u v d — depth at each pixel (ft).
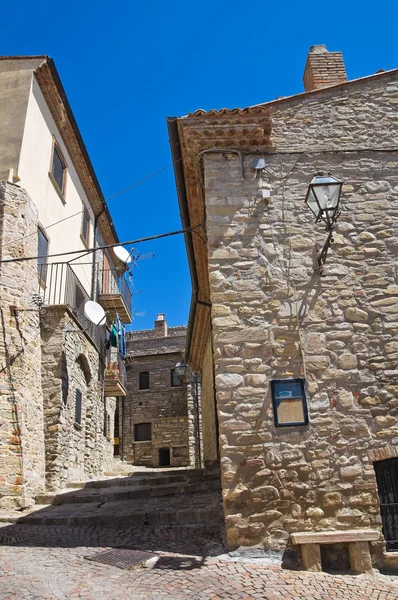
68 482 35.53
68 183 45.29
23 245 33.12
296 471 19.44
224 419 20.06
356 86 25.59
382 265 22.45
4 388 29.63
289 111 25.03
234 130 23.67
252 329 21.29
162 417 82.64
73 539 21.25
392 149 24.36
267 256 22.41
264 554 18.38
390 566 18.19
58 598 14.23
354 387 20.62
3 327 30.68
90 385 44.70
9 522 25.13
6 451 28.58
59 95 40.24
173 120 24.45
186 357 54.08
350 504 19.12
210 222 22.77
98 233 57.52
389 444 19.92
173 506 25.63
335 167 24.02
